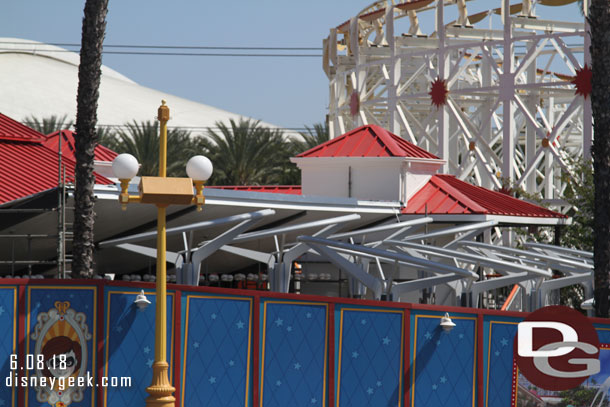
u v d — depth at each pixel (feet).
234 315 100.63
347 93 317.83
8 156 146.72
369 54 281.74
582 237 202.90
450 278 129.39
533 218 197.06
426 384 108.06
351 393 104.99
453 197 199.72
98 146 196.13
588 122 223.30
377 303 106.42
